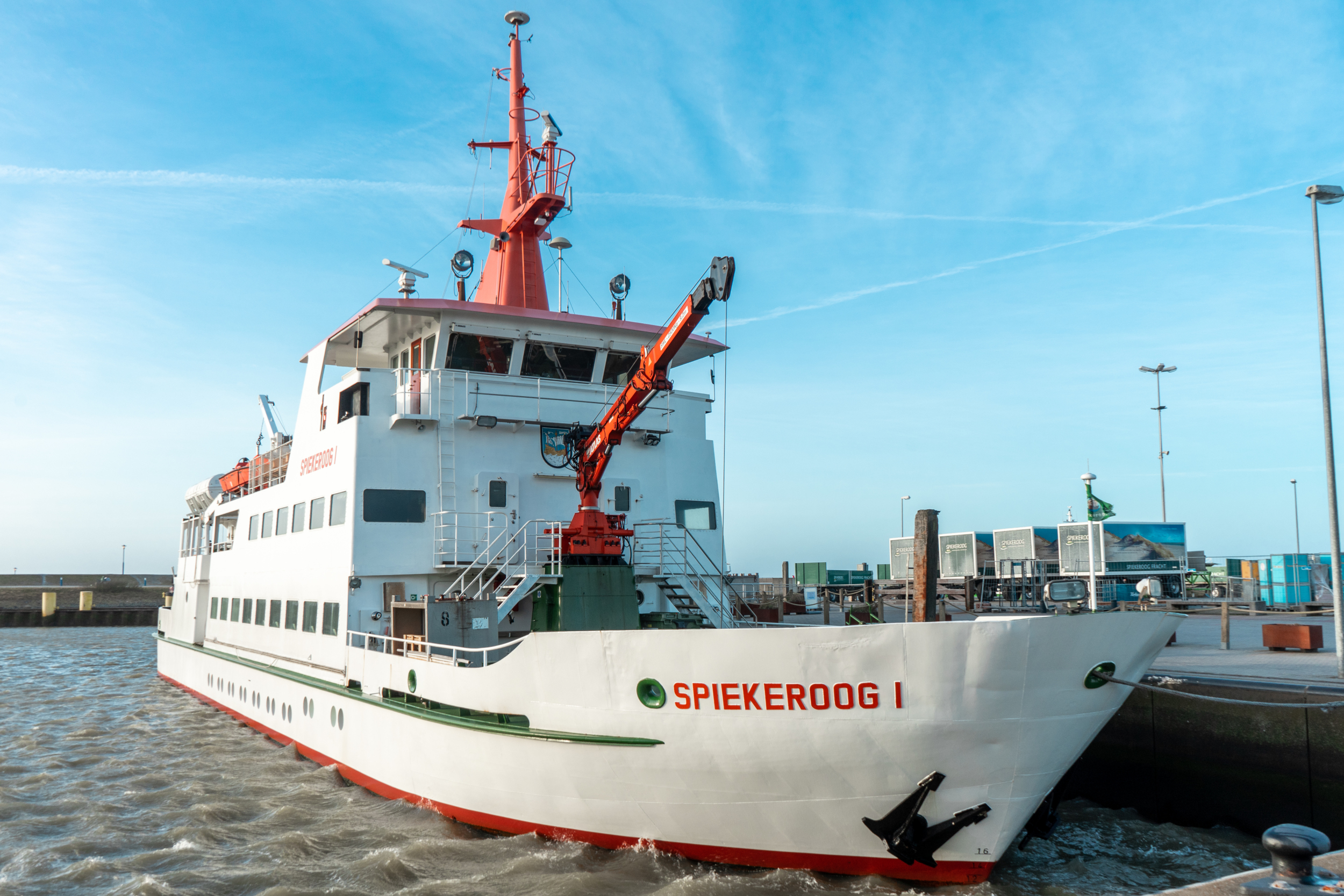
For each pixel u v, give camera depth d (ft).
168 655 118.21
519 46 72.02
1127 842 44.50
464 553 56.54
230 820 50.03
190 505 111.65
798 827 34.47
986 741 31.65
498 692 41.29
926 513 41.37
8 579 382.42
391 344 71.20
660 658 35.12
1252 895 18.85
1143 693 50.44
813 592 156.97
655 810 36.73
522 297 69.62
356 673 53.83
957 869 33.40
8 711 96.94
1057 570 144.87
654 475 63.36
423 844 41.65
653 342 66.44
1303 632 69.10
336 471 58.23
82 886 41.04
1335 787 42.04
